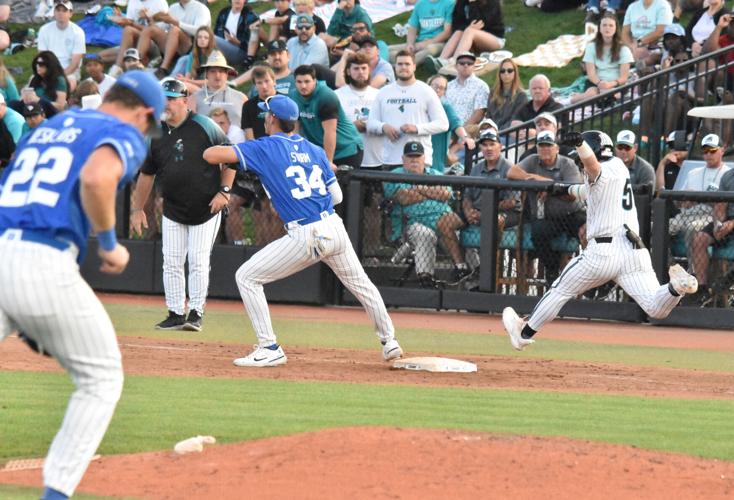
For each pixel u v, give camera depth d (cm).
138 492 1227
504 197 3347
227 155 2158
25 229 1086
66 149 1098
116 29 5419
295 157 2173
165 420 1638
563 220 3284
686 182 3494
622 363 2528
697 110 3403
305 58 4447
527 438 1438
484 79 4734
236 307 3438
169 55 4878
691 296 3275
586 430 1645
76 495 1210
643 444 1553
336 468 1294
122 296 3597
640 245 2386
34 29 5803
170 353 2408
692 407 1914
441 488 1230
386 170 3678
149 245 3631
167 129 2683
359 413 1727
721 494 1266
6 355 2281
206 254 2777
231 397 1858
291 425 1611
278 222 3516
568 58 5106
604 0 5081
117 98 1159
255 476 1273
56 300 1082
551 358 2573
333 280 3553
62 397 1822
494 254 3369
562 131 3991
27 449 1466
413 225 3425
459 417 1720
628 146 3403
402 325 3131
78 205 1100
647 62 4544
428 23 4947
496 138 3475
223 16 5003
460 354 2595
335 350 2575
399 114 3694
